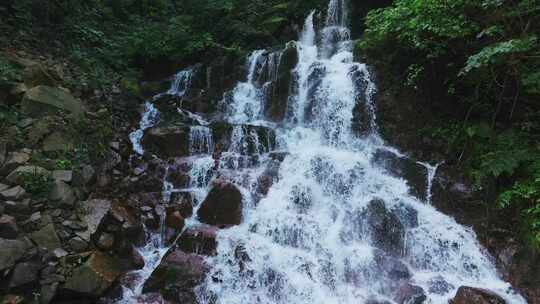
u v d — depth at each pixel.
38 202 4.59
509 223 5.29
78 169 5.39
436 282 4.80
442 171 6.18
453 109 6.75
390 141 6.95
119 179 5.98
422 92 7.01
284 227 5.34
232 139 7.04
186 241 5.20
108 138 6.45
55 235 4.41
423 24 6.11
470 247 5.30
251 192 5.92
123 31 10.15
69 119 5.91
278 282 4.70
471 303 4.33
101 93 7.41
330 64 7.78
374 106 7.20
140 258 5.09
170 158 6.79
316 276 4.80
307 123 7.57
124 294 4.51
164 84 9.14
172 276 4.70
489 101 6.33
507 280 4.91
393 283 4.79
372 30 7.30
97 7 9.90
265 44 9.84
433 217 5.66
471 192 5.82
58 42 7.84
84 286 4.16
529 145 5.53
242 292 4.68
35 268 4.04
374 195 5.86
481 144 6.03
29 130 5.31
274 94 8.09
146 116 7.81
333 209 5.71
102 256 4.64
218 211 5.68
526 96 5.89
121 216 5.23
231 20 10.45
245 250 4.98
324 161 6.25
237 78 8.93
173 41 9.56
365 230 5.42
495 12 5.62
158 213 5.74
